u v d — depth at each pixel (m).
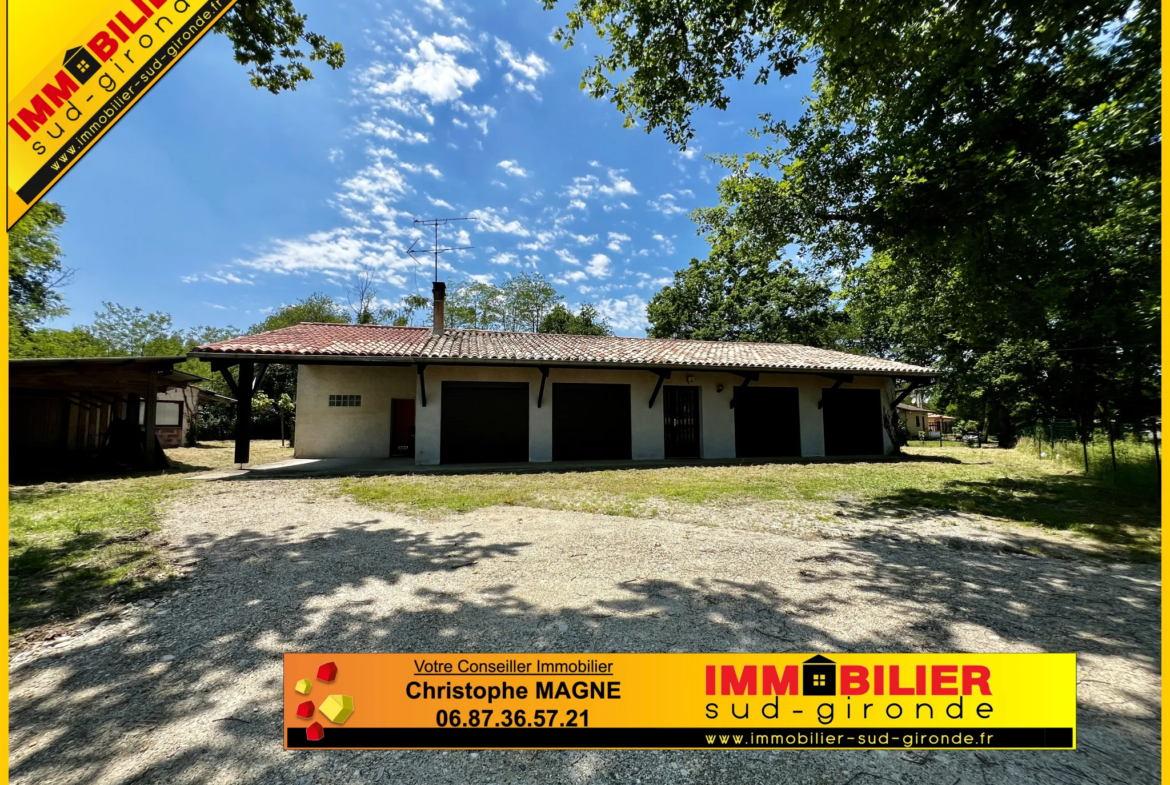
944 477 8.62
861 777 1.57
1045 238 6.70
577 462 11.29
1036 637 2.52
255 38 5.62
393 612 2.79
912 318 12.02
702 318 30.52
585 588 3.17
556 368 11.59
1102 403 11.93
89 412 11.92
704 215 8.88
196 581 3.28
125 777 1.51
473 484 7.71
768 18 4.82
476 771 1.60
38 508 5.55
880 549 4.14
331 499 6.38
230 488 7.28
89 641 2.43
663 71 5.36
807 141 7.42
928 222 5.65
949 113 5.87
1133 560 3.86
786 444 13.17
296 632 2.53
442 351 10.80
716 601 2.96
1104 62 4.99
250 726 1.78
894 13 4.25
